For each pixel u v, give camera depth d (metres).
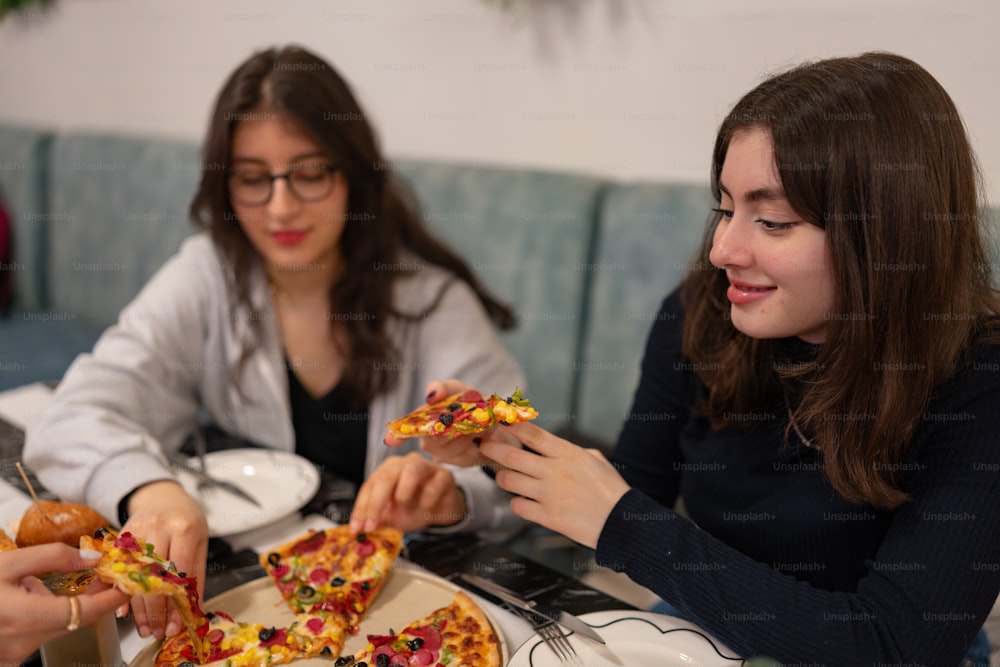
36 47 3.73
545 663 0.80
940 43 1.60
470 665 0.80
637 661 0.81
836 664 0.79
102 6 3.34
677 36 1.97
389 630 0.87
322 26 2.71
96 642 0.79
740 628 0.81
